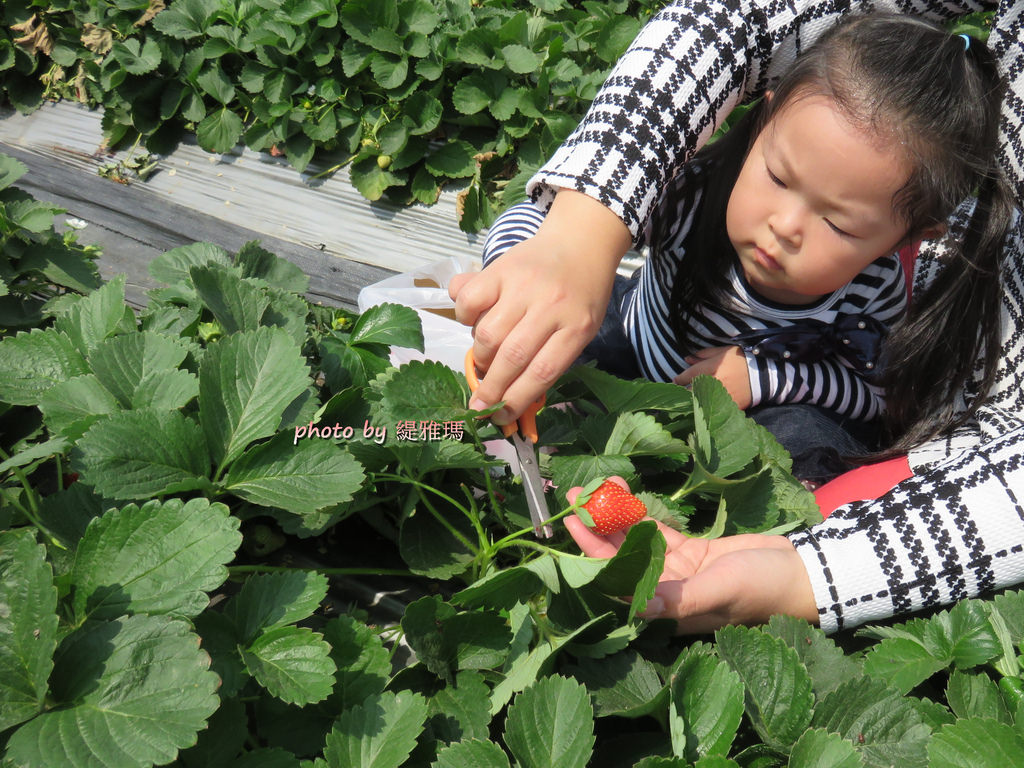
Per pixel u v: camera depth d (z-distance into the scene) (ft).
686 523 3.93
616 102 4.19
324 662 2.99
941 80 4.09
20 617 2.67
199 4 10.02
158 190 9.18
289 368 3.63
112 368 3.71
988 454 3.72
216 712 3.01
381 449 3.77
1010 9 4.43
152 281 7.98
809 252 4.32
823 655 3.34
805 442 5.32
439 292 6.40
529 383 3.67
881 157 4.01
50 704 2.68
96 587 2.91
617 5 10.29
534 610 3.57
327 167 9.34
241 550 4.16
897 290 5.46
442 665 3.27
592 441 4.17
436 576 3.82
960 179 4.24
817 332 5.44
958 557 3.56
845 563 3.57
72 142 9.87
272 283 5.29
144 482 3.32
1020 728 2.97
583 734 2.89
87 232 8.54
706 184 5.19
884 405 5.69
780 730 3.09
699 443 3.94
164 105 9.78
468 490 4.28
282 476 3.51
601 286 3.92
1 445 4.31
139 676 2.66
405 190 9.08
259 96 9.64
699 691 3.04
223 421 3.59
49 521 3.34
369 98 9.55
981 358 4.67
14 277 5.38
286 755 2.94
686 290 5.43
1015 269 4.50
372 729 2.96
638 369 6.27
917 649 3.34
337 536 4.36
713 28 4.33
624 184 4.03
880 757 3.01
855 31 4.26
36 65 10.53
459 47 9.07
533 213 6.20
